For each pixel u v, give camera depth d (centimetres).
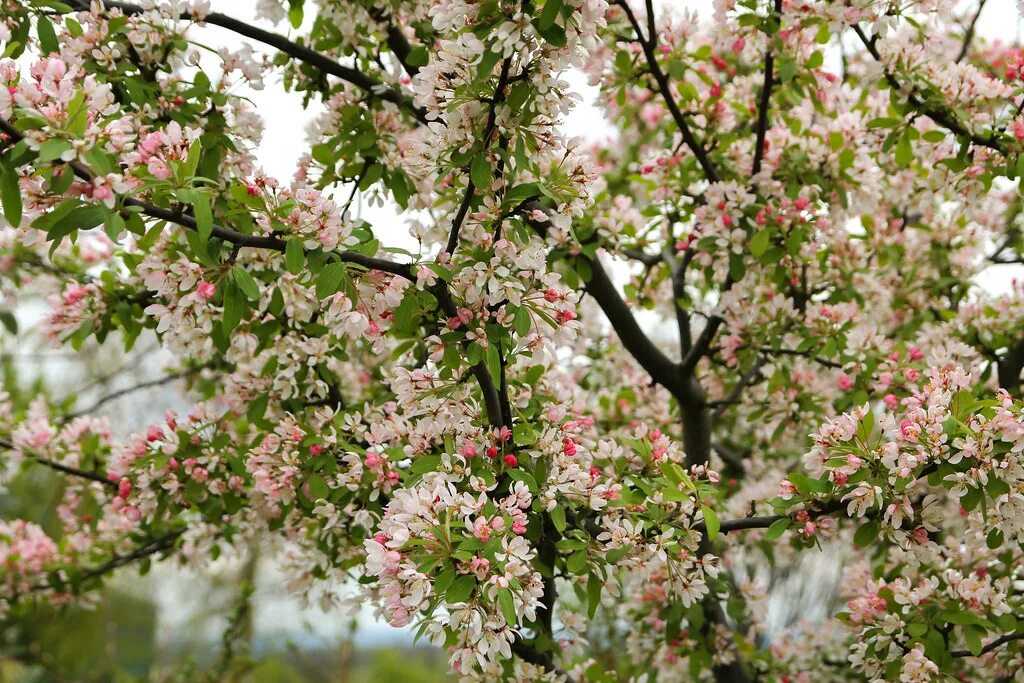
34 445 412
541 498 266
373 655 1016
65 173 206
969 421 265
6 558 448
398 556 212
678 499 275
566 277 395
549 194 250
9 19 300
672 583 304
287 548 401
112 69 322
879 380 388
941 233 491
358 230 258
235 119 353
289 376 355
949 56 488
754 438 554
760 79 461
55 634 864
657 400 487
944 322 473
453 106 248
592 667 378
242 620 642
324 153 364
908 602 310
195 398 483
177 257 303
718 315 413
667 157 425
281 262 312
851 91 425
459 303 272
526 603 219
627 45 411
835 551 662
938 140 371
